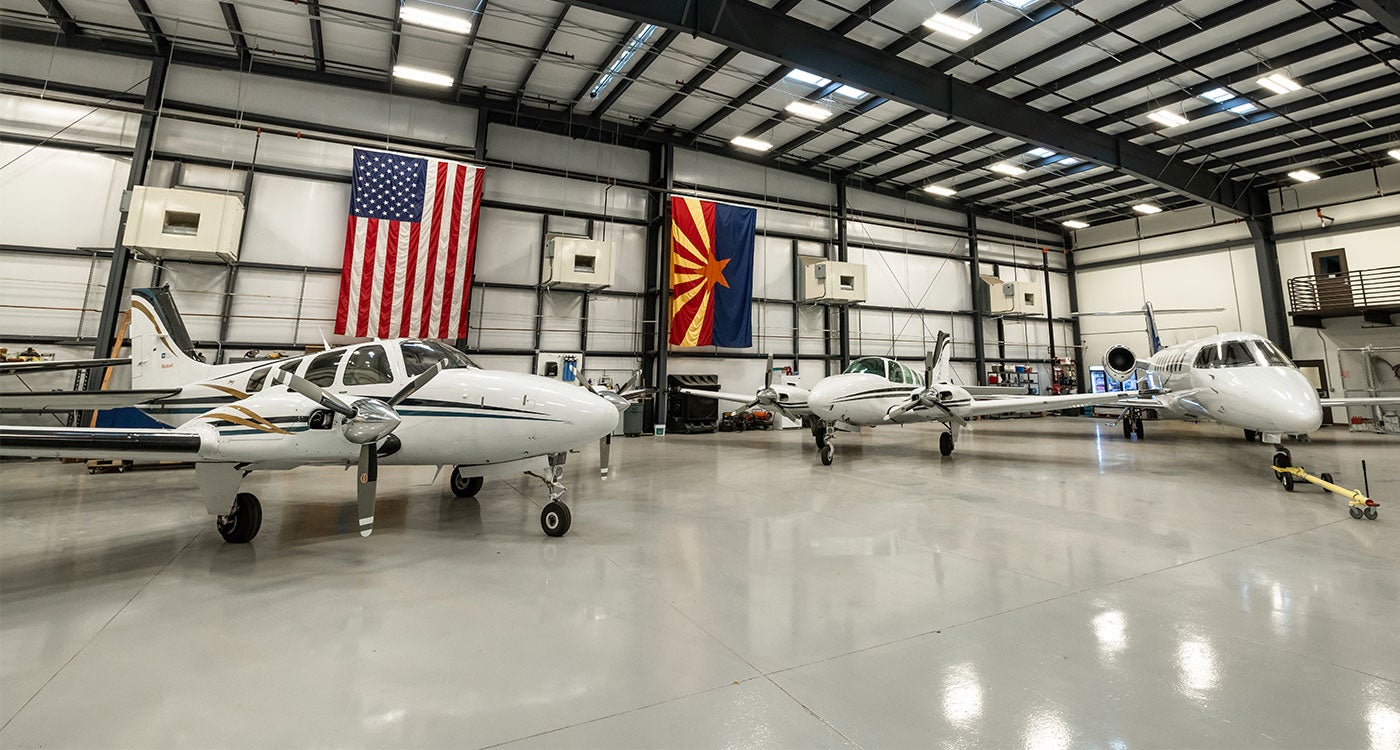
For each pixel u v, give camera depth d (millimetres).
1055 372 19984
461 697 1980
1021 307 18109
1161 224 18719
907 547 3979
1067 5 8750
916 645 2408
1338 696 1974
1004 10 8953
